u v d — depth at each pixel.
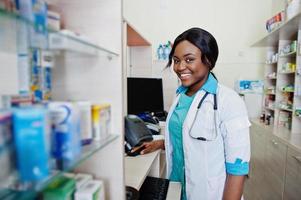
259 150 2.90
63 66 0.72
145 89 2.40
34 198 0.51
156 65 2.99
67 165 0.53
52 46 0.56
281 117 2.82
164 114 2.67
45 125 0.45
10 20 0.48
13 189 0.45
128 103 2.12
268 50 3.14
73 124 0.55
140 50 2.81
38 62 0.64
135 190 0.96
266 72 3.18
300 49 2.23
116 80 0.73
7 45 0.59
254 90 3.26
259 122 3.06
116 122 0.74
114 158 0.75
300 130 2.43
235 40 3.26
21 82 0.60
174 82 2.96
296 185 1.94
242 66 3.29
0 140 0.42
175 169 1.43
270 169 2.54
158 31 3.32
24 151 0.44
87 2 0.72
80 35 0.63
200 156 1.21
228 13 3.24
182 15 3.29
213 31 3.27
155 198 1.13
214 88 1.22
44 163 0.45
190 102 1.32
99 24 0.72
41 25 0.53
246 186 2.84
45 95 0.67
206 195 1.21
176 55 1.18
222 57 3.31
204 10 3.26
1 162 0.42
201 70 1.17
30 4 0.50
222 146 1.19
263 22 3.19
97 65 0.73
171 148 1.43
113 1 0.71
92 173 0.77
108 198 0.77
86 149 0.63
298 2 2.17
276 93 2.82
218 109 1.16
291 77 2.75
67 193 0.59
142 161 1.29
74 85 0.73
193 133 1.20
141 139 1.42
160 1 3.29
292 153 2.02
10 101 0.54
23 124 0.44
